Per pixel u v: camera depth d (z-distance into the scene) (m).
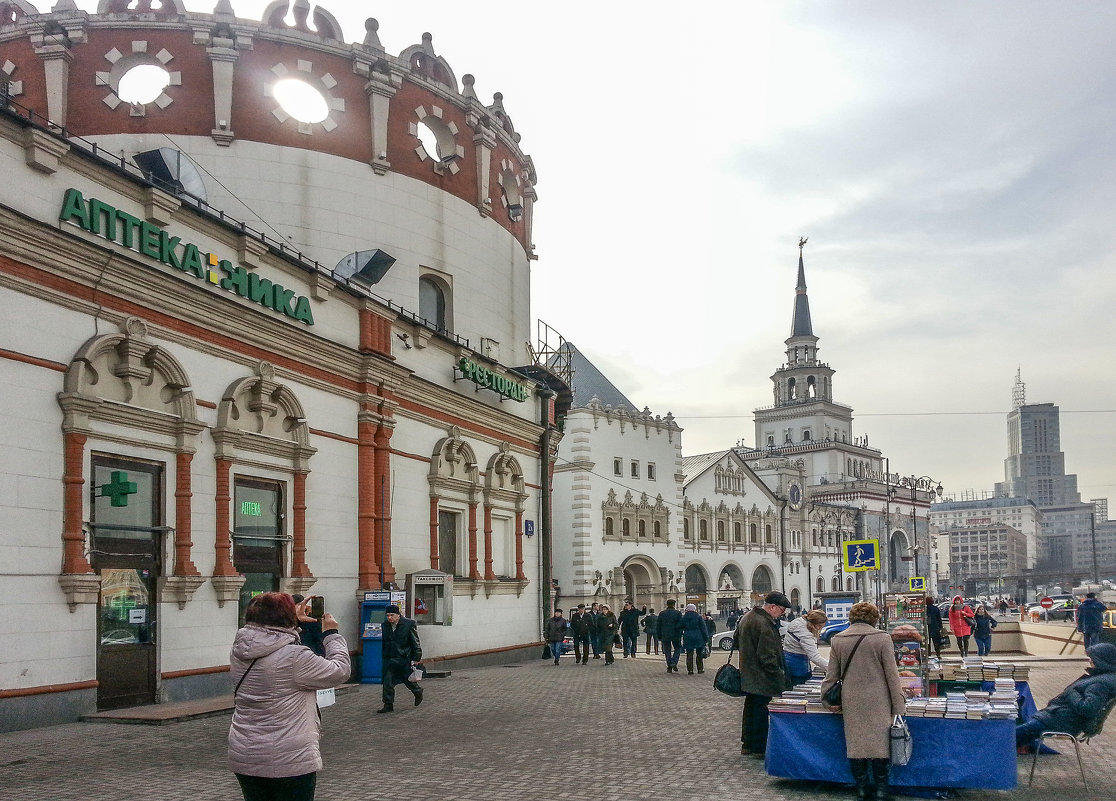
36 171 14.91
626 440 63.41
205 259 18.41
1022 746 11.22
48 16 25.66
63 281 15.09
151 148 25.30
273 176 26.09
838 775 9.97
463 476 28.77
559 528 60.25
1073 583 183.12
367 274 25.89
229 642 18.28
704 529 74.25
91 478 15.45
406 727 14.95
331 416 22.25
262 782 6.10
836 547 93.88
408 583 24.78
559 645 29.72
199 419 17.89
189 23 25.84
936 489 118.69
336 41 27.38
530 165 35.59
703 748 12.70
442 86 30.12
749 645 11.92
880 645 9.60
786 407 130.25
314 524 21.42
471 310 30.70
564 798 9.77
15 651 13.91
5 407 14.02
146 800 9.71
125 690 15.93
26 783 10.50
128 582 16.23
